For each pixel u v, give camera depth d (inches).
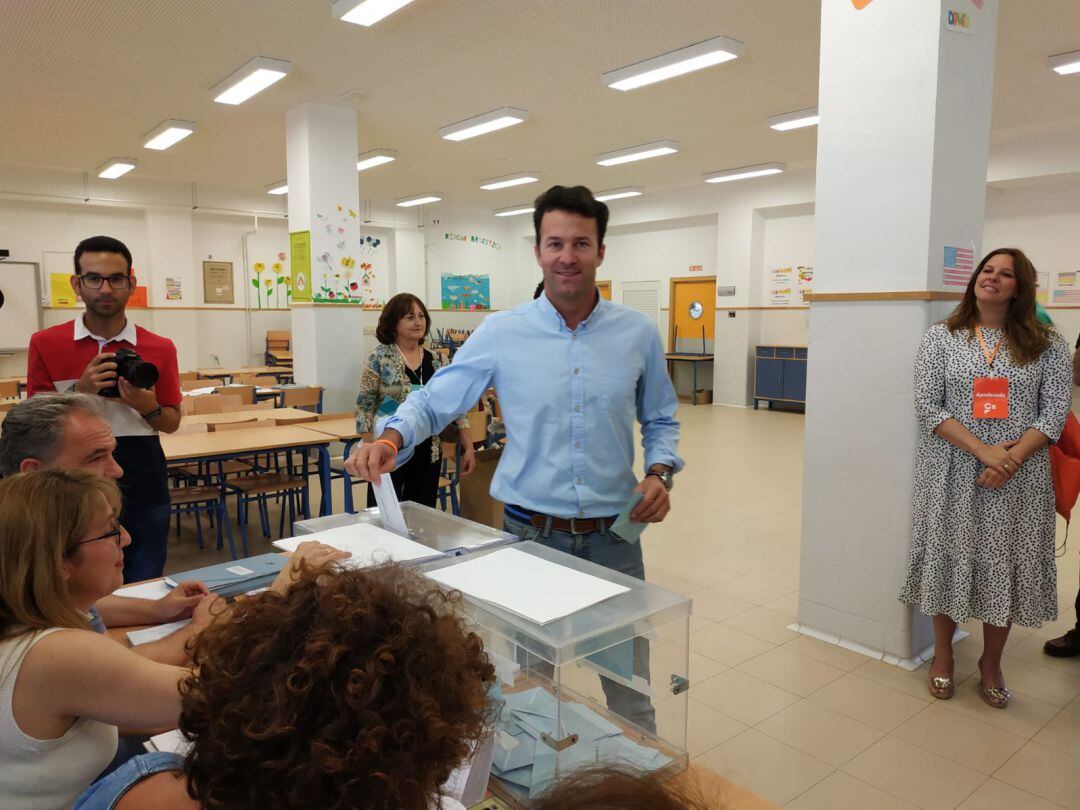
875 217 111.5
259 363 455.5
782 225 411.5
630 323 70.9
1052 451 101.5
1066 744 93.5
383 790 18.1
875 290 112.1
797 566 159.8
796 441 317.4
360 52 206.5
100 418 64.0
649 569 157.5
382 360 142.8
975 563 99.7
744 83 235.1
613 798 18.3
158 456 92.4
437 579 48.3
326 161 257.8
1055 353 96.7
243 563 65.8
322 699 18.6
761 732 96.4
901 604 113.2
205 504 175.6
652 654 43.6
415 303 143.6
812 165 368.8
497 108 261.6
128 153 332.8
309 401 246.5
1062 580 146.2
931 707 102.3
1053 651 116.6
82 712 38.2
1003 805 82.0
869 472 115.0
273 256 457.7
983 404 97.7
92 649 38.5
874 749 92.7
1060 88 237.6
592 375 68.7
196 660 21.1
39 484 41.4
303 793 17.8
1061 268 321.1
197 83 231.1
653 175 392.5
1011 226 334.3
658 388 73.6
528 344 69.6
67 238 388.5
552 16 182.7
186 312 423.2
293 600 21.3
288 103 255.0
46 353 90.0
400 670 19.4
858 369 114.9
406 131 294.7
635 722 43.2
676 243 467.5
